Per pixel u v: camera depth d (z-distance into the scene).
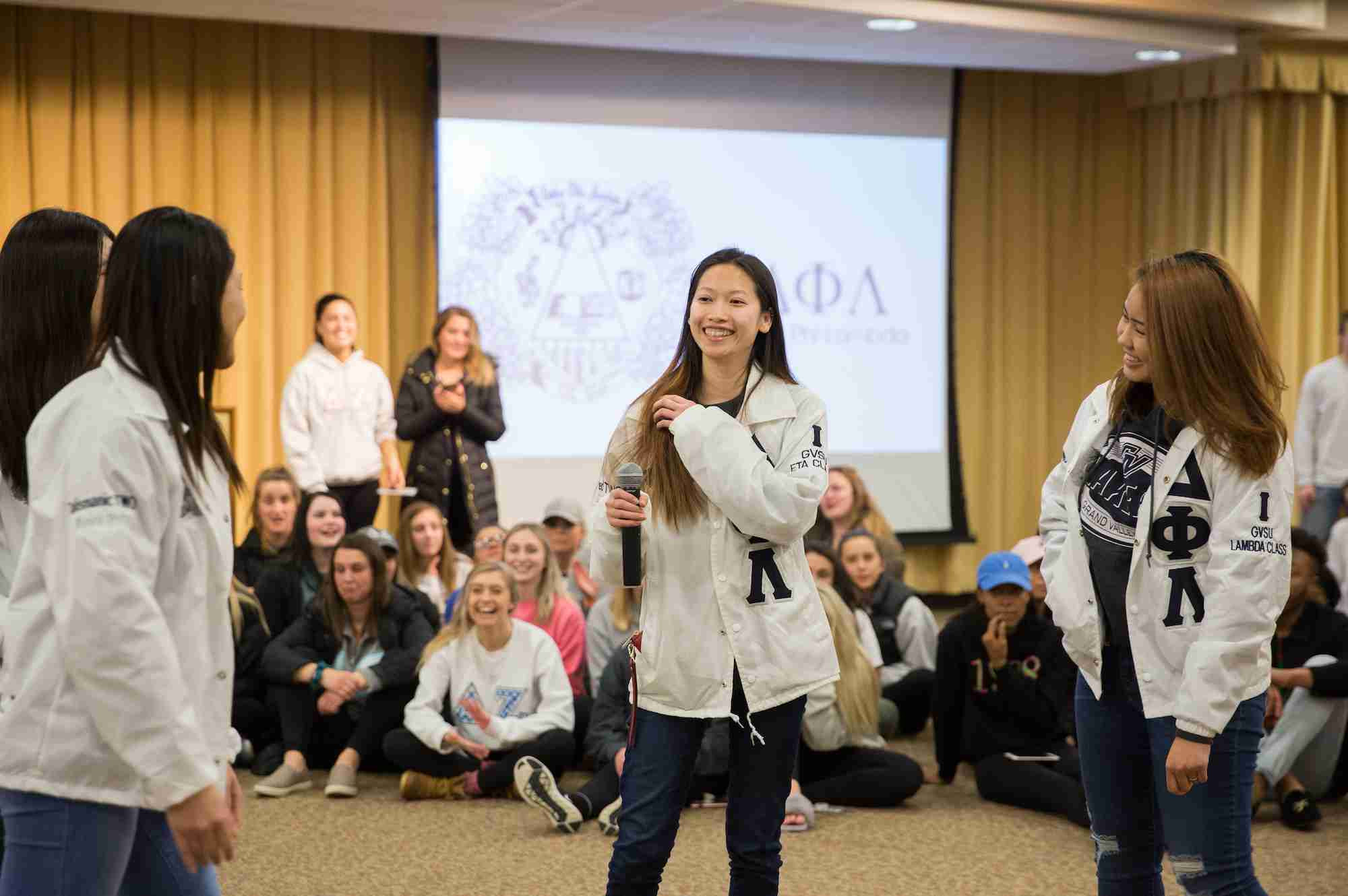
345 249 6.61
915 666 4.68
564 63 6.85
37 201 6.05
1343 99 7.33
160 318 1.49
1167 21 6.61
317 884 2.96
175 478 1.46
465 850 3.25
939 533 7.64
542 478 6.92
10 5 5.94
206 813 1.38
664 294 7.09
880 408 7.50
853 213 7.40
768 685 1.93
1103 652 1.97
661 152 7.05
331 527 4.31
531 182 6.83
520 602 4.27
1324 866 3.12
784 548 1.98
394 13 5.88
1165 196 7.70
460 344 5.67
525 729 3.78
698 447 1.90
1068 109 7.89
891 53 6.84
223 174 6.35
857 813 3.66
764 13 5.93
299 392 5.46
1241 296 1.85
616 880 1.94
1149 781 1.97
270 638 4.22
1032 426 7.92
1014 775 3.71
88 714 1.41
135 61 6.18
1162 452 1.90
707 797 3.71
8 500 1.72
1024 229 7.83
